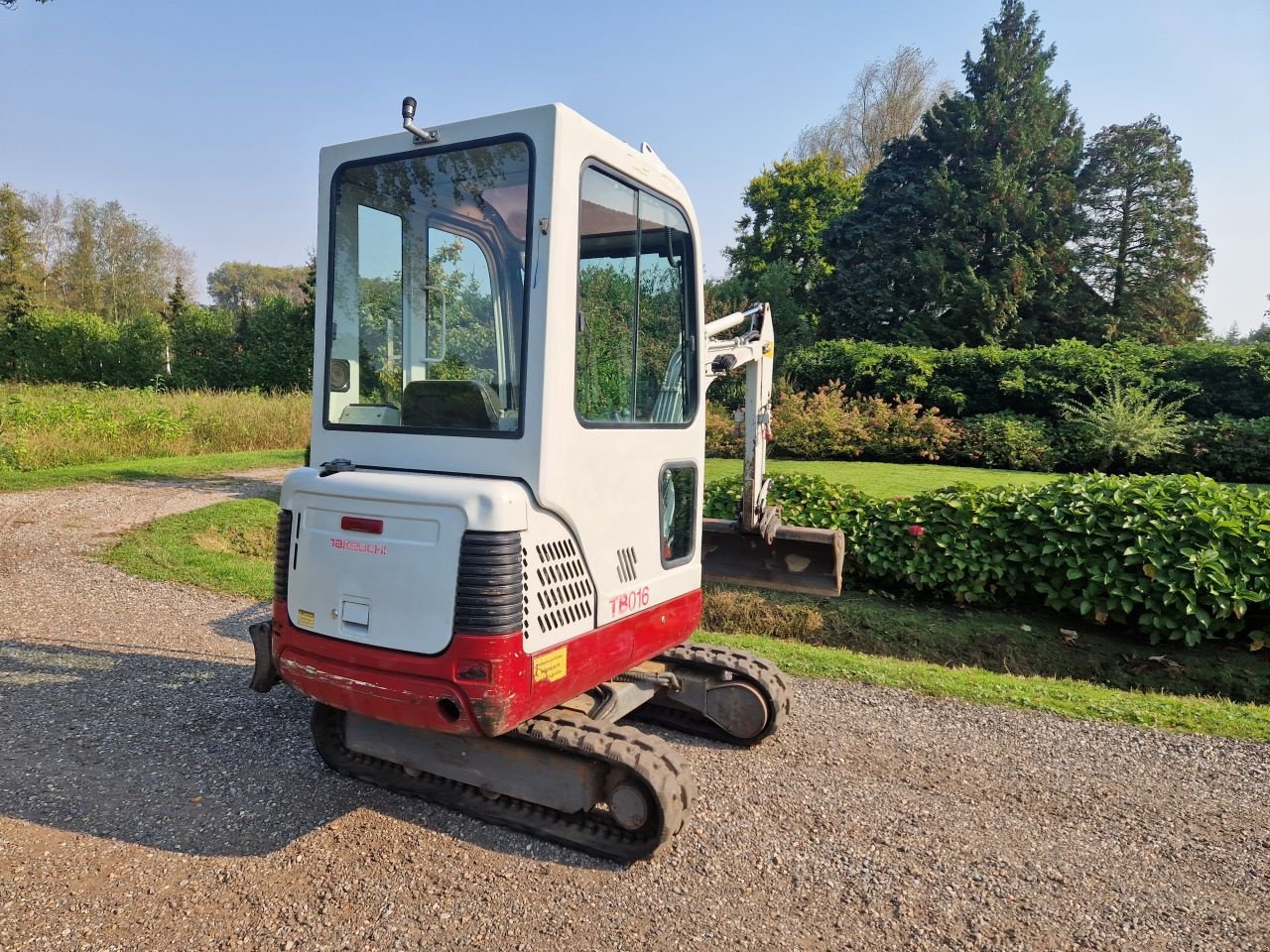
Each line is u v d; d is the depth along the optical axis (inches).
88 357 1262.3
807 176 1370.6
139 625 245.0
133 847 128.3
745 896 118.0
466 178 121.4
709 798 147.0
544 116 111.9
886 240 1148.5
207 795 145.0
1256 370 685.3
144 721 176.4
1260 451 600.1
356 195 131.9
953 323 1071.6
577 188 116.0
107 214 2133.4
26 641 227.3
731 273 1444.4
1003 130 1107.9
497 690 108.0
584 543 122.8
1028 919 114.0
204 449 684.7
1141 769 161.3
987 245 1099.9
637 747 123.1
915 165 1193.4
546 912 113.7
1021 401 740.7
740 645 241.0
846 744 171.3
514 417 117.8
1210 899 119.5
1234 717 188.1
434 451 121.7
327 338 134.3
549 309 111.8
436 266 126.8
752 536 194.5
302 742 167.5
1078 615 284.4
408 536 113.7
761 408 191.5
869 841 133.6
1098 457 638.5
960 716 187.0
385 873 122.6
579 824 131.6
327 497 122.6
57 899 114.5
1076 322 1057.5
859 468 598.9
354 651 118.0
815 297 1197.7
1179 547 256.5
